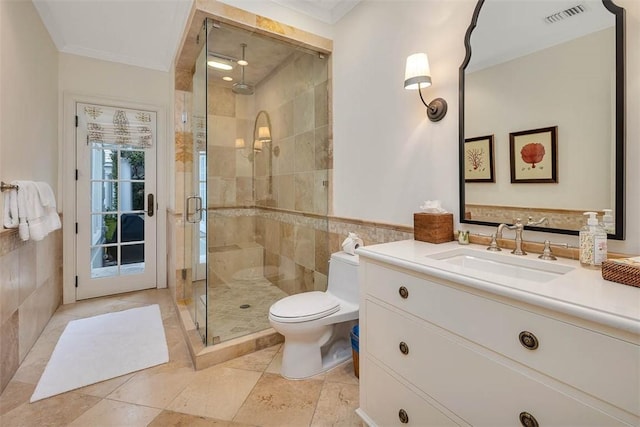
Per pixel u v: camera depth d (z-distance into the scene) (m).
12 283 1.74
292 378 1.73
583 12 1.08
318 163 2.59
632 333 0.61
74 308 2.77
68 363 1.87
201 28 2.14
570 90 1.11
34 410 1.47
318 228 2.60
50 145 2.59
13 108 1.80
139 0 2.18
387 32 1.92
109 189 3.10
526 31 1.23
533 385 0.77
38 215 1.84
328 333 1.83
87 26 2.52
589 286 0.80
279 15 2.19
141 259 3.29
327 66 2.46
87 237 3.00
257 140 3.54
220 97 3.38
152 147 3.28
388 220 1.93
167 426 1.38
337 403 1.54
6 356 1.65
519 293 0.77
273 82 3.19
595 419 0.67
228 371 1.81
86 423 1.40
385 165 1.95
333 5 2.28
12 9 1.79
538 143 1.20
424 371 1.06
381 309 1.24
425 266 1.04
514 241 1.28
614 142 1.01
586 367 0.68
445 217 1.48
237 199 3.46
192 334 2.12
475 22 1.41
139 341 2.16
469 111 1.44
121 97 3.09
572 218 1.12
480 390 0.89
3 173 1.66
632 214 0.98
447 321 0.98
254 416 1.45
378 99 1.99
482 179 1.40
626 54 0.98
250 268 3.36
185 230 2.81
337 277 2.01
